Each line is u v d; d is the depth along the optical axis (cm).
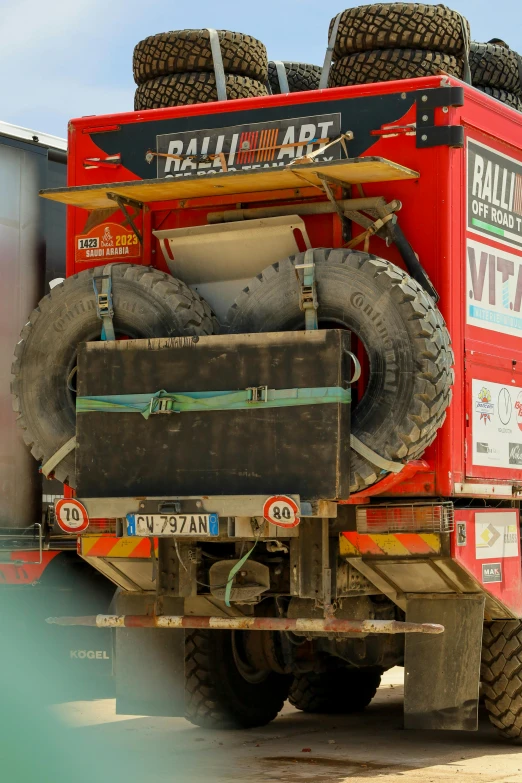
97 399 660
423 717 671
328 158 690
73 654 933
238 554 693
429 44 754
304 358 621
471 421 683
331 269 638
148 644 755
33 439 701
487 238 711
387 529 653
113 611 900
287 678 850
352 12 762
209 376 638
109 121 750
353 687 911
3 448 918
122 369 656
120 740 770
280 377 625
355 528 665
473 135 697
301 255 647
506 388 726
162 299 678
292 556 661
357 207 675
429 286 660
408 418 616
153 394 647
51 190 705
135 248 744
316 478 615
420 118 673
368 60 752
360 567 669
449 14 761
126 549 714
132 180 715
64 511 661
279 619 658
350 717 895
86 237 757
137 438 651
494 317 716
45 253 959
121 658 760
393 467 620
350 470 621
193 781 634
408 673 677
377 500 669
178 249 715
